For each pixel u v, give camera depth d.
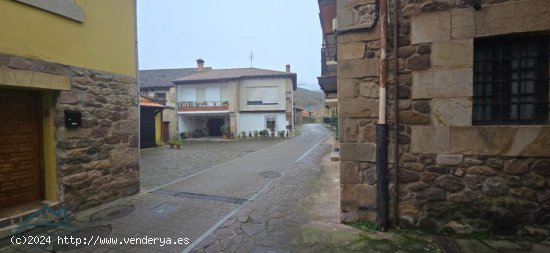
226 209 4.27
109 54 4.66
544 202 2.82
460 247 2.86
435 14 3.05
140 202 4.64
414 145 3.20
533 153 2.80
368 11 3.31
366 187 3.43
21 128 3.82
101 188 4.50
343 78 3.45
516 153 2.85
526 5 2.75
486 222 3.00
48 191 3.98
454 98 3.02
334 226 3.49
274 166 8.18
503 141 2.89
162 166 8.41
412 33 3.15
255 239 3.20
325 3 7.23
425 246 2.92
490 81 3.08
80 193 4.14
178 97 22.45
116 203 4.57
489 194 2.97
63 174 3.90
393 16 3.19
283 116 21.77
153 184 5.99
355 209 3.50
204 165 8.59
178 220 3.83
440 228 3.16
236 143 17.25
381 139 3.22
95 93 4.39
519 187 2.88
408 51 3.19
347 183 3.51
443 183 3.12
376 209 3.39
